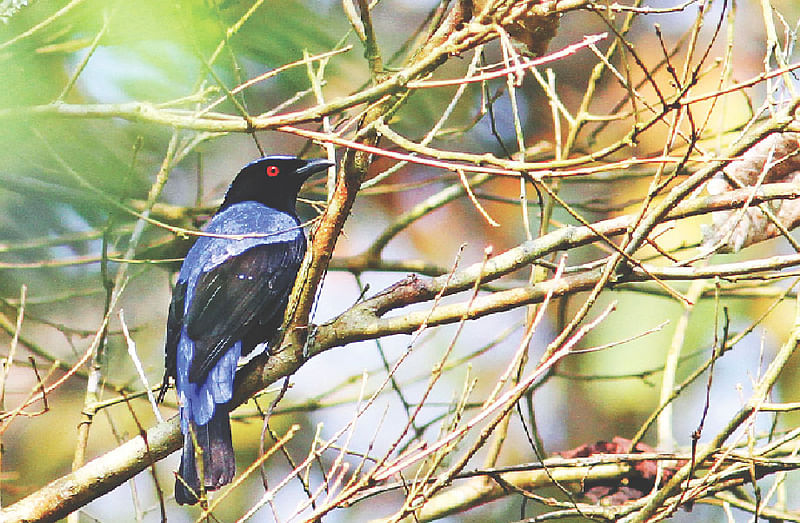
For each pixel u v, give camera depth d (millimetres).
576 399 16859
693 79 7844
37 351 12414
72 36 10266
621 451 11242
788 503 15266
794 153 9023
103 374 12695
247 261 11172
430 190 17547
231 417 13016
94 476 9289
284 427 16250
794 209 9719
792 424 15539
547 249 9711
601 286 8195
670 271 9344
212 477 9445
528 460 16984
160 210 13648
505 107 16359
